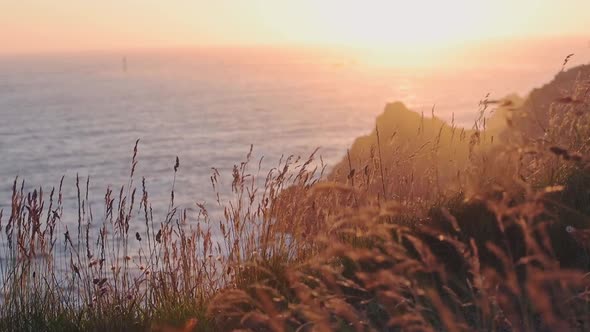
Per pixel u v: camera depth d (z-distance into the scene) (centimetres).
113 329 480
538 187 495
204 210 589
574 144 531
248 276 518
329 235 483
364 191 521
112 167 14325
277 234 534
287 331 404
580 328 334
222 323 455
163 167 14200
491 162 474
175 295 525
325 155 16350
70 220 6794
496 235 465
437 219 489
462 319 365
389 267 445
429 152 598
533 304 344
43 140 19700
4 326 488
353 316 355
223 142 18862
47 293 518
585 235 371
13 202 517
